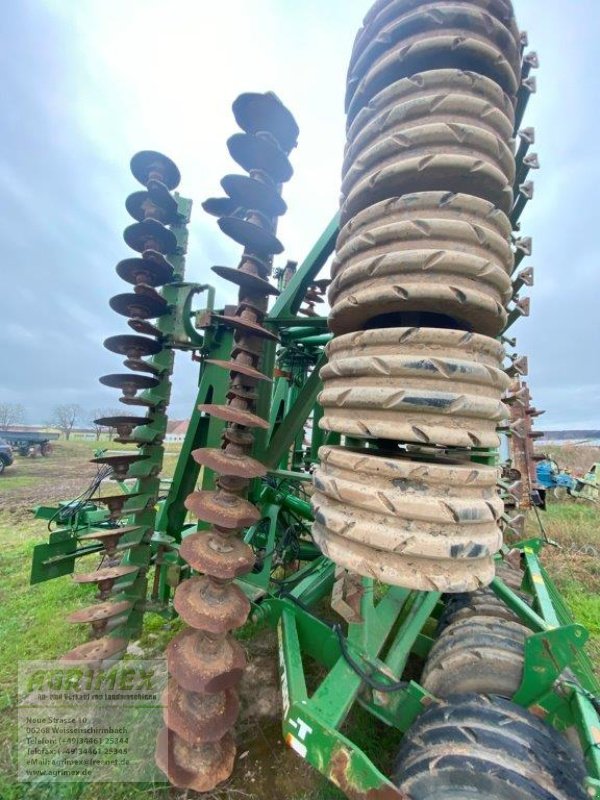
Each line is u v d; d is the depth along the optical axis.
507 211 1.57
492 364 1.41
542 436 7.85
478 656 1.97
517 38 1.60
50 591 4.63
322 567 3.44
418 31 1.47
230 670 2.02
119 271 3.15
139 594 3.21
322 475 1.53
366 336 1.43
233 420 2.10
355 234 1.56
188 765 2.10
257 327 2.27
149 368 3.25
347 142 1.78
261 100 2.20
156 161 3.12
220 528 2.21
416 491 1.29
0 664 3.36
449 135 1.38
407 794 1.57
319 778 2.38
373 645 2.18
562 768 1.50
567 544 7.37
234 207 2.57
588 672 2.02
